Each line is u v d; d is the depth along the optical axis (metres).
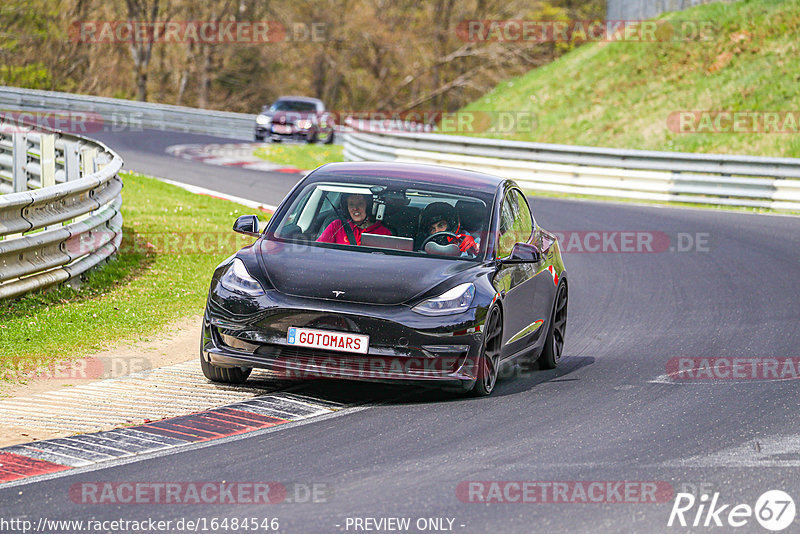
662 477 19.81
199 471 19.59
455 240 27.50
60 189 36.12
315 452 21.00
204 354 25.88
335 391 26.47
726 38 123.50
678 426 23.77
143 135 130.38
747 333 37.00
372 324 24.55
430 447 21.55
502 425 23.52
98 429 22.38
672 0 136.25
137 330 33.06
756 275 50.44
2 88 139.75
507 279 27.52
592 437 22.64
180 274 42.88
